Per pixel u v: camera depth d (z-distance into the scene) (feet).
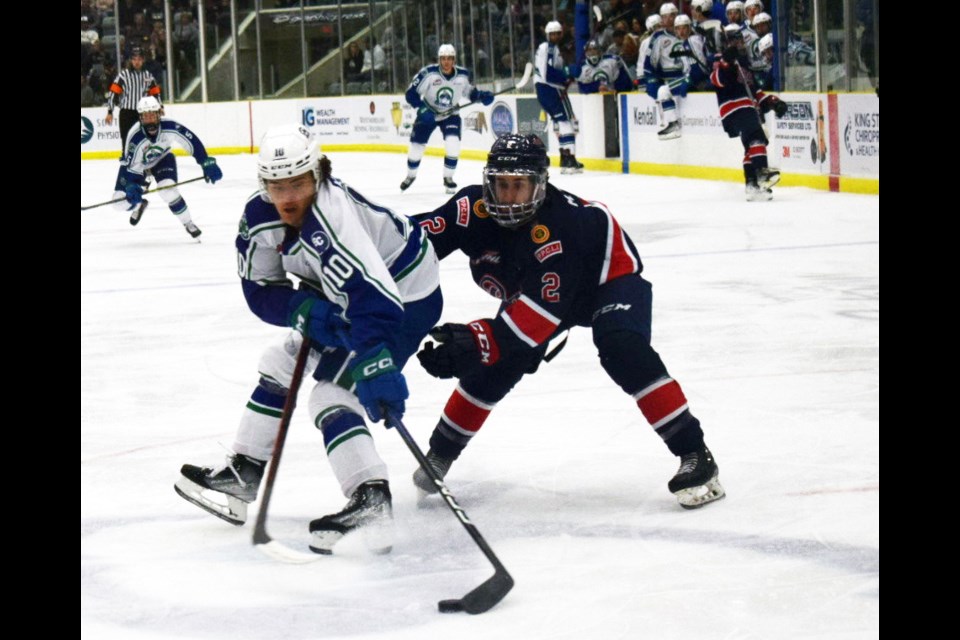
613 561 19.98
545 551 20.59
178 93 146.41
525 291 21.68
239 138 143.43
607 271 22.88
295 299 20.12
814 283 47.06
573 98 104.73
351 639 17.20
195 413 31.40
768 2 91.25
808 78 80.43
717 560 19.83
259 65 147.13
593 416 29.66
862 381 31.81
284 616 18.11
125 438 28.99
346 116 140.77
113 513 23.27
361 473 20.30
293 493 24.27
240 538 21.70
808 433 27.27
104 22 141.08
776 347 36.42
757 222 65.67
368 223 20.72
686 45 89.35
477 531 18.33
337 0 144.25
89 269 58.95
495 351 21.50
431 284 21.98
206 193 98.02
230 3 145.48
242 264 20.85
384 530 20.44
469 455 26.71
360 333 19.49
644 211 73.10
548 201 21.98
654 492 23.76
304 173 19.20
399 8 134.51
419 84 88.07
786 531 21.07
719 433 27.68
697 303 44.14
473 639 17.02
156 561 20.59
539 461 26.12
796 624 17.15
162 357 38.55
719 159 87.97
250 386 34.40
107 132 138.21
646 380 22.45
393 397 19.43
